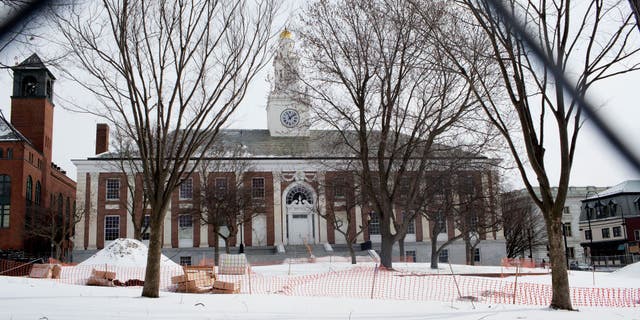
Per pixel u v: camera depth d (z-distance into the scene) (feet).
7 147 192.34
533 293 59.06
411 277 71.61
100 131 210.18
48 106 222.48
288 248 185.37
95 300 41.93
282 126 207.51
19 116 215.72
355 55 77.97
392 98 79.20
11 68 35.91
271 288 65.36
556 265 44.04
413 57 76.23
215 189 161.17
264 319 34.19
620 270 95.35
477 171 107.76
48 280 65.05
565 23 42.34
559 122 44.09
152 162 50.06
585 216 275.18
